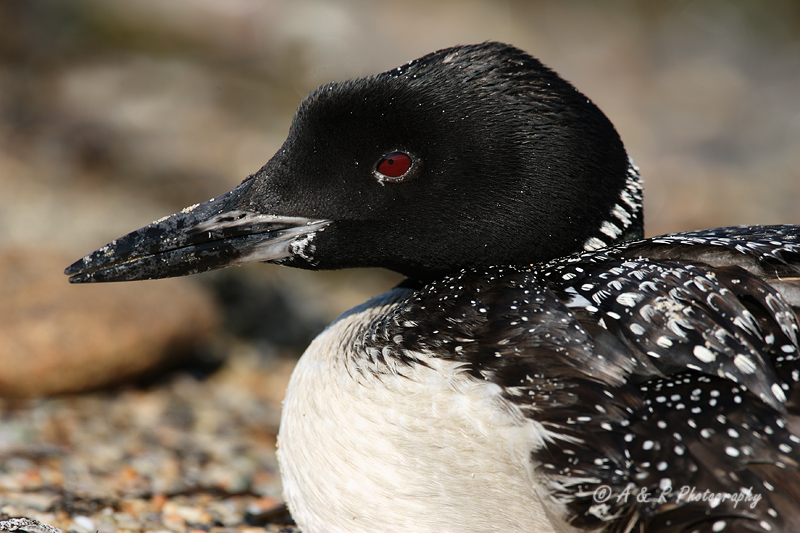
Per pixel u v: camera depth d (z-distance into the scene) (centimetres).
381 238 678
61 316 1061
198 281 1359
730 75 2720
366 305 720
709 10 2919
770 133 2411
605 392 551
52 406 1045
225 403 1125
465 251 668
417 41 2594
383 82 654
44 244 1255
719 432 534
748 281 568
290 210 689
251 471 941
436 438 579
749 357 544
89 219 1553
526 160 646
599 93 2588
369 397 604
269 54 2409
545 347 570
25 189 1602
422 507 597
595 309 579
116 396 1096
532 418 554
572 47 2792
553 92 652
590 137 654
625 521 535
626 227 678
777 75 2739
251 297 1384
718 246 591
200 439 1015
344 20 2531
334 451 618
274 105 2219
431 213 663
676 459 531
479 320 598
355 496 612
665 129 2409
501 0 2869
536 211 653
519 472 566
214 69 2308
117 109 2027
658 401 550
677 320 560
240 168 1869
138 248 700
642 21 2922
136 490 857
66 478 863
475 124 645
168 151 1881
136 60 2258
